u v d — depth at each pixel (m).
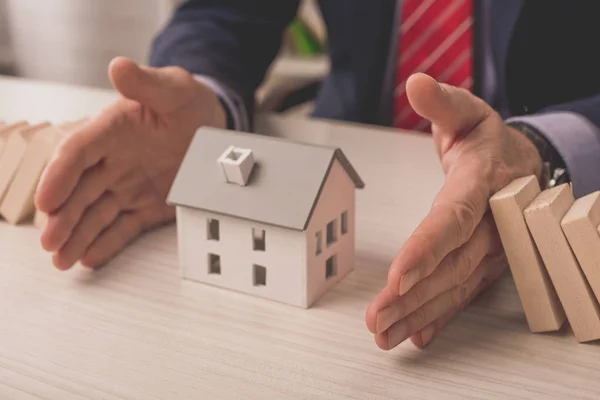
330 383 0.51
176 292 0.63
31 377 0.52
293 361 0.54
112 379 0.52
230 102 0.87
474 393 0.50
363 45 1.09
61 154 0.64
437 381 0.51
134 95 0.71
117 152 0.69
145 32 1.62
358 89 1.12
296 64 1.66
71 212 0.64
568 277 0.54
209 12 1.06
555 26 0.94
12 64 1.68
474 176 0.57
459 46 1.04
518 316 0.59
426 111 0.59
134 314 0.60
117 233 0.69
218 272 0.65
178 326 0.58
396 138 0.92
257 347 0.55
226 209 0.61
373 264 0.67
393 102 1.10
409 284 0.50
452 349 0.55
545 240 0.54
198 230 0.63
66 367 0.53
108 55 1.64
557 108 0.76
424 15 1.04
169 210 0.75
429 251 0.51
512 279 0.64
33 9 1.62
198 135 0.65
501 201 0.55
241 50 1.03
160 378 0.52
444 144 0.63
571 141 0.68
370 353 0.55
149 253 0.69
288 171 0.60
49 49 1.65
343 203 0.63
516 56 0.96
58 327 0.58
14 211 0.74
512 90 0.98
